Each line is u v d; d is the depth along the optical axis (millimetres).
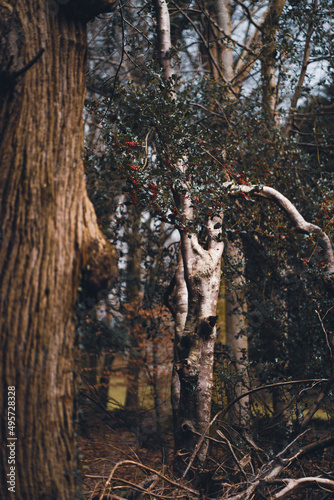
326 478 3787
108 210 6109
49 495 2451
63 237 2656
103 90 4637
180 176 4031
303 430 4406
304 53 6609
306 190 5652
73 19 3014
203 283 4277
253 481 3506
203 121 6285
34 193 2625
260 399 5371
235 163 5430
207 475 3695
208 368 4172
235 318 6582
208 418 4121
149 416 7797
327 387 4402
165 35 4996
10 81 2758
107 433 6832
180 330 4691
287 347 5242
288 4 6398
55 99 2824
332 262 4719
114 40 7402
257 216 4828
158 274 6453
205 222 4617
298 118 6992
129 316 7668
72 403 2633
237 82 6758
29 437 2432
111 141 4195
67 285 2635
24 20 2838
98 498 3307
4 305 2488
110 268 2838
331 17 6109
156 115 4184
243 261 5652
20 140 2686
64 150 2797
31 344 2477
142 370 9016
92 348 7582
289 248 5301
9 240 2562
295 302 5426
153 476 3703
